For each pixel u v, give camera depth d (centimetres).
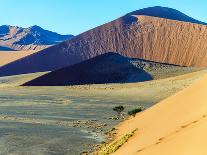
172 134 2639
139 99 11312
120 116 7675
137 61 19762
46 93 13438
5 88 15738
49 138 4966
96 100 11206
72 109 9044
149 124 3941
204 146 1873
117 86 14475
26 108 9231
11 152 4088
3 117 7388
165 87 12781
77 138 4950
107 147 3772
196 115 2930
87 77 18012
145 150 2567
